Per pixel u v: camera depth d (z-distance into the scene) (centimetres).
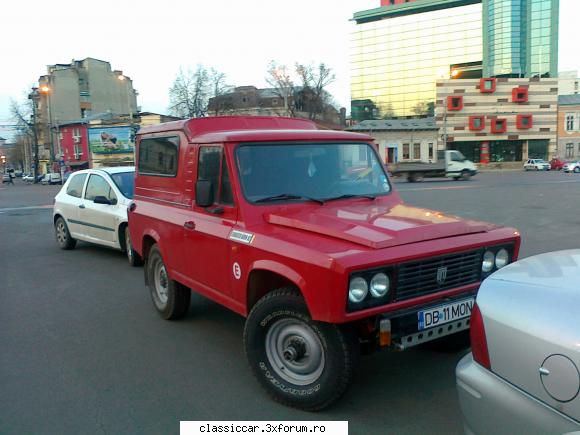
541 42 8731
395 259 321
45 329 548
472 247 360
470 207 1694
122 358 461
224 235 409
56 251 1031
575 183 2969
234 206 409
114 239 884
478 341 242
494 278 262
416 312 335
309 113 6456
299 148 444
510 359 223
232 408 364
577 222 1275
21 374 430
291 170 434
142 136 588
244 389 393
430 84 9988
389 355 450
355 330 340
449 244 349
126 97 8681
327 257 313
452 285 358
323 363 340
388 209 421
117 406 371
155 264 573
